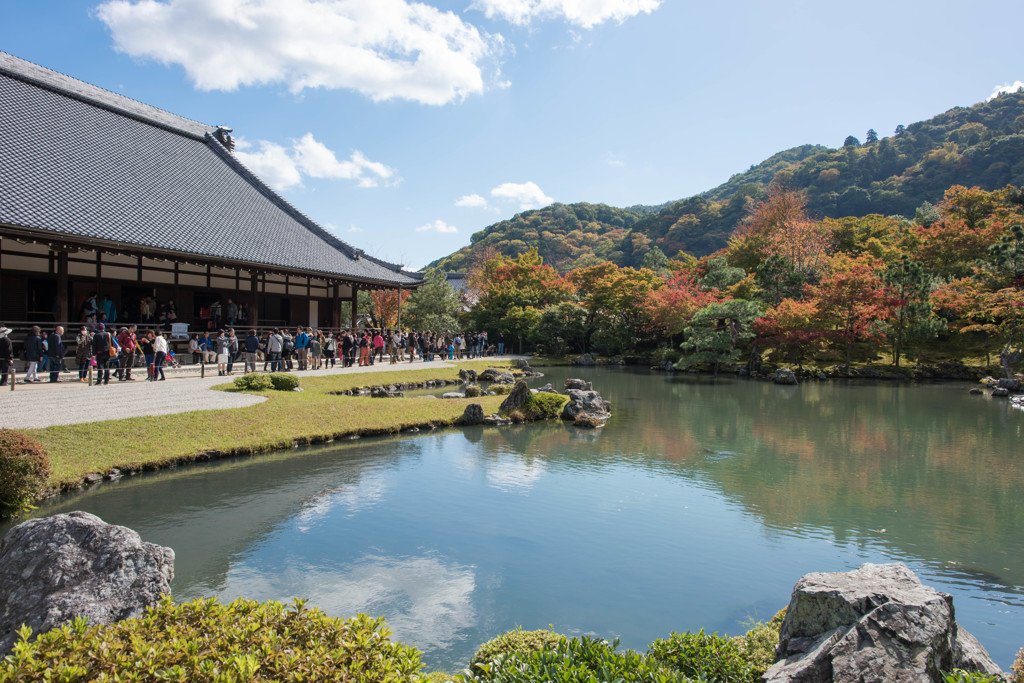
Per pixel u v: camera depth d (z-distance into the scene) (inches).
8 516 368.2
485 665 174.7
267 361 1034.1
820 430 792.9
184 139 1309.1
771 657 194.2
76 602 208.1
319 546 352.8
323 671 135.3
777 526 409.4
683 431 777.6
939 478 546.0
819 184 4271.7
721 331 1631.4
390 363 1365.7
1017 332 1486.2
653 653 195.9
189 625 153.7
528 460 589.9
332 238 1310.3
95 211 843.4
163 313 976.9
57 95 1082.7
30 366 740.0
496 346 2222.0
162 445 522.9
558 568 332.2
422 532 381.4
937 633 159.5
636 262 4335.6
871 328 1632.6
